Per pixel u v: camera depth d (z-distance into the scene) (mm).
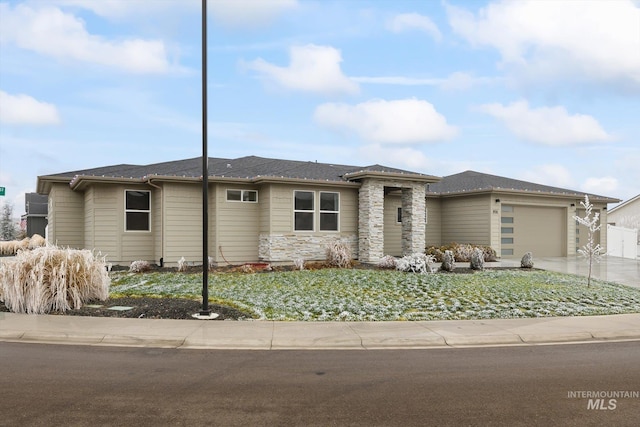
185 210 19000
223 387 5898
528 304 12023
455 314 10914
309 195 20297
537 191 24984
